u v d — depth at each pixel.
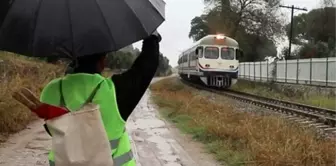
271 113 15.52
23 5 2.35
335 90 26.03
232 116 12.59
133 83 2.62
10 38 2.34
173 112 14.68
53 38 2.29
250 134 8.95
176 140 9.77
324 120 13.49
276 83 36.19
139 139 9.80
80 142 2.30
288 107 18.83
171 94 23.84
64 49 2.29
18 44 2.33
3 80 12.98
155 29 2.45
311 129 11.07
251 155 7.57
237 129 9.69
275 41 65.56
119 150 2.49
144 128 11.55
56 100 2.51
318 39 60.59
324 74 30.42
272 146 7.65
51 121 2.33
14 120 10.29
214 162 7.70
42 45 2.29
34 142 8.94
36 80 17.88
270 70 41.75
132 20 2.39
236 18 65.12
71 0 2.34
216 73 31.45
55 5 2.33
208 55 31.62
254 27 65.31
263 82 38.88
